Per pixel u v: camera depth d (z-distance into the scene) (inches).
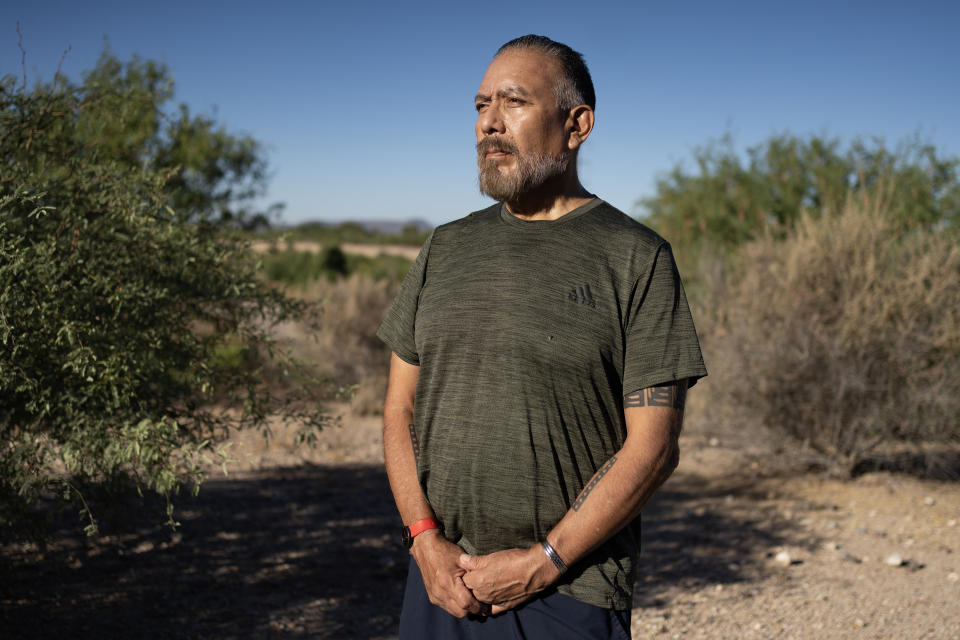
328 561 182.2
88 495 117.0
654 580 179.2
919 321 252.8
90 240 108.2
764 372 263.9
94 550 173.9
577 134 68.2
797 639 145.3
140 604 148.8
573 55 68.8
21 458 102.1
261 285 136.6
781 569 185.5
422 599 69.3
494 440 63.5
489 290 65.0
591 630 62.2
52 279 96.6
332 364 394.3
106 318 108.0
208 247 129.6
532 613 62.7
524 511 63.1
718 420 286.0
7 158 116.0
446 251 71.1
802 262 265.9
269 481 253.6
